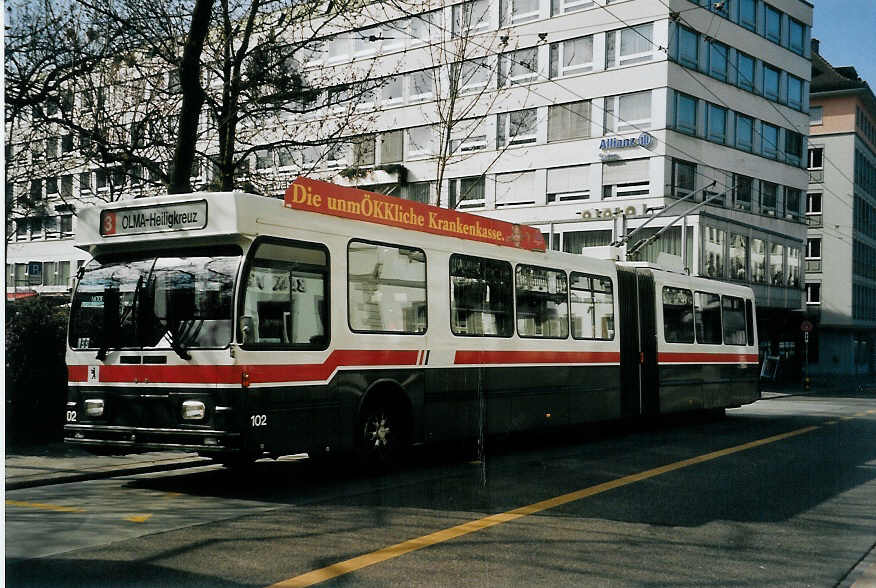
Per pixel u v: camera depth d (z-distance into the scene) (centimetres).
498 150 3884
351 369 972
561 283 1387
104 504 854
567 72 3784
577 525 775
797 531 780
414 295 1080
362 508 838
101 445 902
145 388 884
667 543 717
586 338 1438
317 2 1564
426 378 1091
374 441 1020
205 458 1162
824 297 6188
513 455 1275
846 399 3195
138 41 1496
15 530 728
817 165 6244
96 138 1454
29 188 1611
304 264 923
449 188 3997
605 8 3706
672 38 3641
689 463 1199
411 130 3959
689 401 1739
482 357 1193
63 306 1391
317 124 1705
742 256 4012
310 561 627
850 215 6122
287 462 1184
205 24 1298
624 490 966
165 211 897
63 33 1442
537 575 605
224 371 843
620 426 1783
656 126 3616
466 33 2462
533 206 3853
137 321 901
